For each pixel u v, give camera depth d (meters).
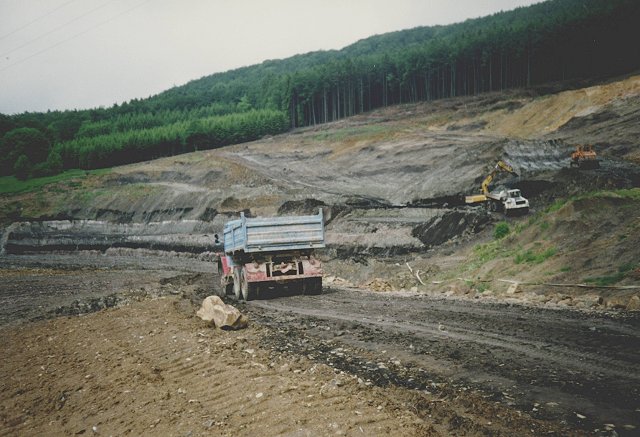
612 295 13.02
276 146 112.44
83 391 8.43
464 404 6.14
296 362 8.58
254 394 6.98
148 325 13.49
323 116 151.00
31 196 106.06
